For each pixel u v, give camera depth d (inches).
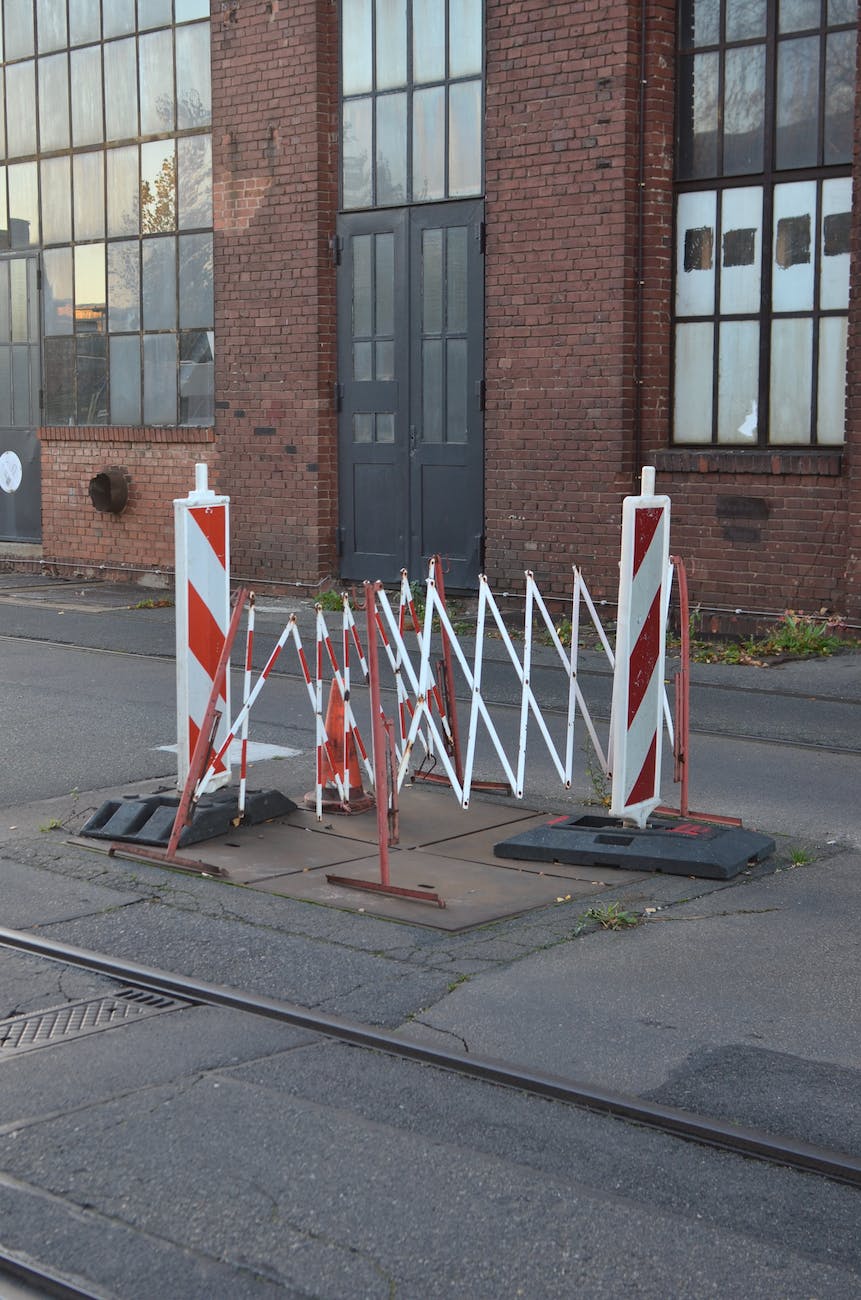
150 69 677.9
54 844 284.7
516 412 562.6
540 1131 169.3
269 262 632.4
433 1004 206.4
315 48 606.5
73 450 726.5
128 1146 164.1
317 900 252.1
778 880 263.4
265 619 581.3
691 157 529.0
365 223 607.8
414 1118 171.9
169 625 574.6
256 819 297.1
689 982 215.2
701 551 523.8
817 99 502.0
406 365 599.8
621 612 271.0
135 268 696.4
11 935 231.6
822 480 496.1
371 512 618.2
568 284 543.2
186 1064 185.9
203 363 673.0
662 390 538.3
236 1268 141.5
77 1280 139.3
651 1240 146.7
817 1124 171.0
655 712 281.3
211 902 251.6
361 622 573.9
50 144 727.7
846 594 494.3
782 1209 153.1
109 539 717.3
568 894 255.6
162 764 346.3
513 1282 139.6
